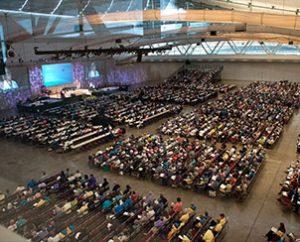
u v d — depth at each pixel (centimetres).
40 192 1434
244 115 2911
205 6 2364
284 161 1972
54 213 1283
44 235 1055
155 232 1199
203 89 4456
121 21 2761
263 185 1659
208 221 1288
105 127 2644
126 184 1708
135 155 1931
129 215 1288
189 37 4153
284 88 4359
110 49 3195
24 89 3406
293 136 2473
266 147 2197
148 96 3997
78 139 2320
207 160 1823
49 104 3522
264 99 3609
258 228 1288
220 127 2519
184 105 3703
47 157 2108
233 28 2788
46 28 2317
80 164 1988
